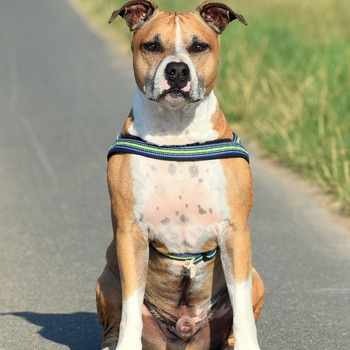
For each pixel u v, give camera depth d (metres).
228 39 24.44
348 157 15.59
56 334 9.73
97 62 28.23
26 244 12.85
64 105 22.34
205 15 8.70
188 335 8.73
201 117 8.39
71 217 14.15
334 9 32.16
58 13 39.19
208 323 8.95
